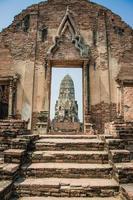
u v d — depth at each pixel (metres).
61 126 30.62
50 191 6.39
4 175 6.50
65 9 16.23
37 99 14.86
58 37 15.59
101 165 7.67
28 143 8.55
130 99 14.81
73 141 9.10
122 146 8.24
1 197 5.41
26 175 7.18
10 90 14.77
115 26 16.02
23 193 6.37
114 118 14.60
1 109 16.80
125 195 5.75
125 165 6.85
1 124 10.32
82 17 16.09
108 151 8.10
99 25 15.95
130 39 15.80
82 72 15.51
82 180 6.91
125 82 14.98
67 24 15.88
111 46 15.66
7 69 15.29
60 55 15.32
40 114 14.58
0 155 9.65
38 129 14.23
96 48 15.55
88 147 8.80
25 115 14.62
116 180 6.72
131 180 6.52
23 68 15.31
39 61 15.41
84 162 8.02
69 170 7.24
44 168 7.25
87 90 14.84
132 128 10.11
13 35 15.80
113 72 15.28
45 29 15.93
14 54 15.50
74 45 15.52
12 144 8.19
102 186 6.40
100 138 9.73
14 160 7.40
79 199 6.17
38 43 15.69
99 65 15.30
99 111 14.70
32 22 16.00
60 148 8.78
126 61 15.46
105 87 14.99
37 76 15.19
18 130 10.05
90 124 14.27
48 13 16.19
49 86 14.95
